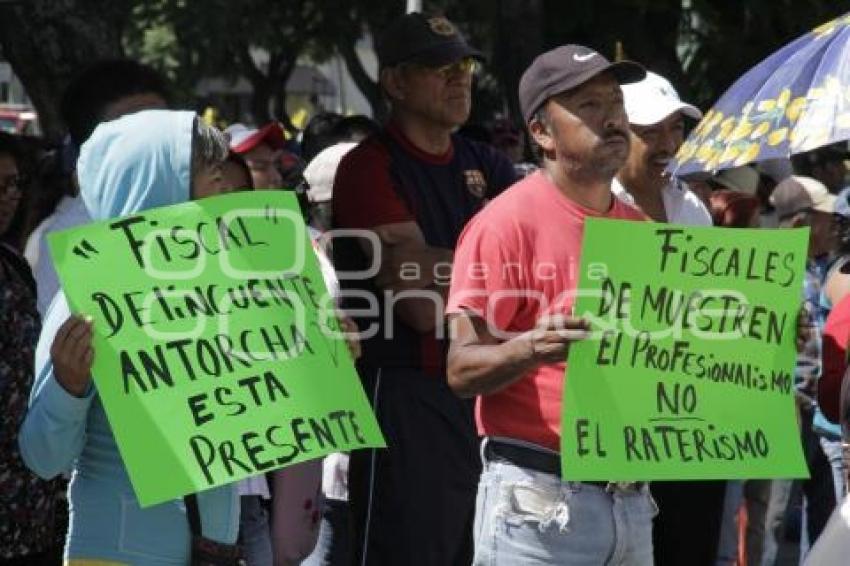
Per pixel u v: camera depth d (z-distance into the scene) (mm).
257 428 5039
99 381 4883
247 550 6109
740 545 10008
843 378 6039
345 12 31422
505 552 5656
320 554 7820
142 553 5039
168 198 5090
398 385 7215
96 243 4965
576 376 5414
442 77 7301
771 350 5656
